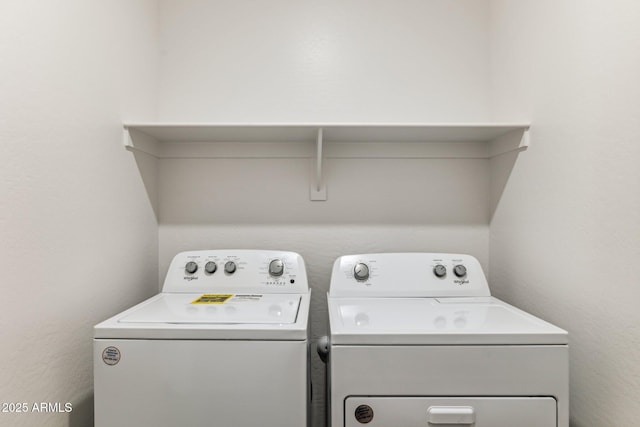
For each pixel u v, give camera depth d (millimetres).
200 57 1720
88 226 1146
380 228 1734
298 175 1726
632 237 885
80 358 1103
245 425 969
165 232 1722
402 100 1724
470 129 1437
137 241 1500
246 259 1493
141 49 1527
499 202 1623
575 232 1096
